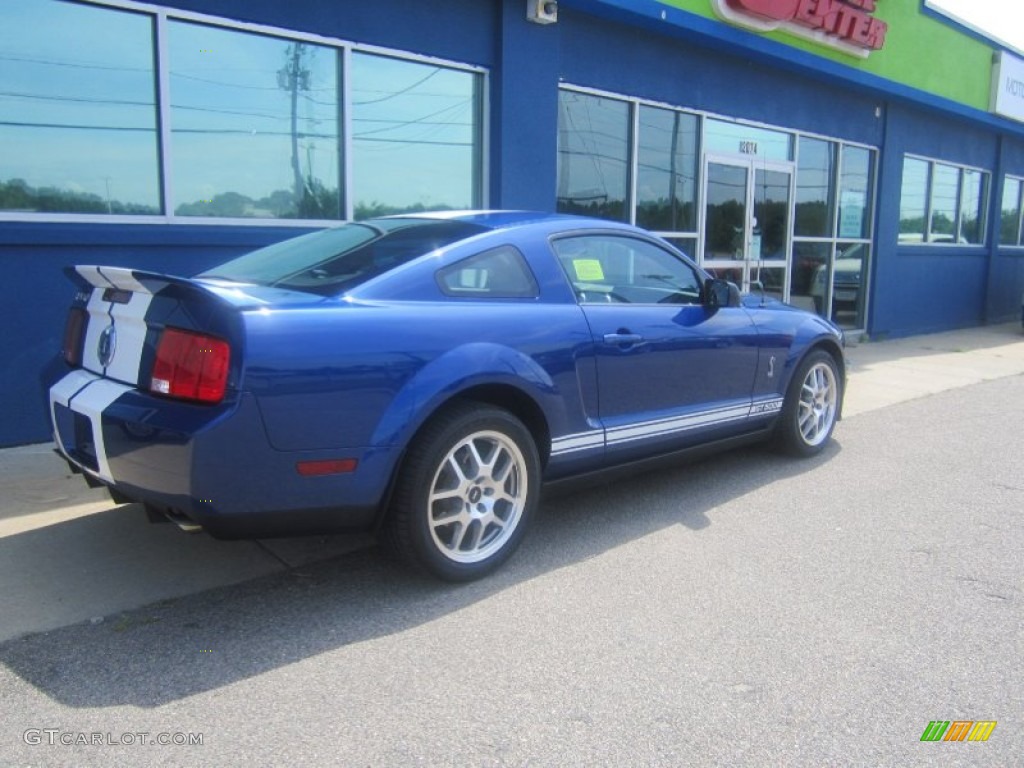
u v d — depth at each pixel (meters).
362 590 3.63
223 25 6.05
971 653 3.17
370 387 3.22
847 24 10.55
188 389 3.00
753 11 9.23
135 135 5.81
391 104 7.10
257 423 2.97
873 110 12.47
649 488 5.18
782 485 5.29
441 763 2.46
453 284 3.72
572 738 2.60
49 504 4.53
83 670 2.94
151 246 5.84
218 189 6.23
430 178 7.47
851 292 12.95
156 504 3.10
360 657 3.07
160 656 3.05
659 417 4.50
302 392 3.06
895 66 12.05
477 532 3.73
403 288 3.54
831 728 2.67
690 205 9.91
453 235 3.94
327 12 6.52
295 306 3.17
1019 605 3.59
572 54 8.29
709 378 4.83
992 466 5.85
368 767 2.44
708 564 3.99
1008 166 16.39
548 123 8.01
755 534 4.41
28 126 5.42
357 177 6.98
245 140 6.32
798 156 11.36
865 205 12.88
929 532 4.49
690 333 4.66
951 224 15.13
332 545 4.11
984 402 8.27
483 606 3.50
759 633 3.30
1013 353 12.07
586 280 4.28
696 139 9.84
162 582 3.67
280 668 2.98
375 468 3.26
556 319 3.96
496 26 7.54
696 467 5.70
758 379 5.23
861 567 3.99
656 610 3.48
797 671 3.02
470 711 2.73
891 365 10.67
